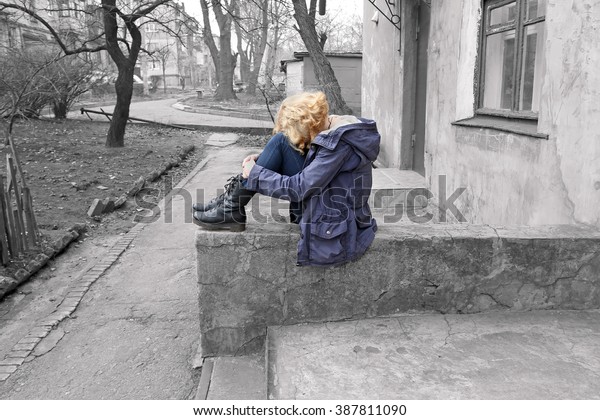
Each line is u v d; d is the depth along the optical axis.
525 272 3.24
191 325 4.20
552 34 4.10
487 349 2.88
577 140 3.76
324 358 2.83
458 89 6.18
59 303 4.62
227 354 3.29
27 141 12.30
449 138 6.53
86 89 17.92
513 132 4.71
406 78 8.81
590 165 3.60
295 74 24.16
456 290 3.25
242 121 21.22
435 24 7.03
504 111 5.24
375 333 3.08
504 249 3.20
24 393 3.31
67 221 6.72
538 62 4.63
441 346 2.92
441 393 2.49
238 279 3.17
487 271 3.23
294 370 2.72
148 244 6.21
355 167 2.83
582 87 3.70
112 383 3.40
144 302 4.65
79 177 9.05
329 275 3.17
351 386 2.57
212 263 3.15
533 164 4.43
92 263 5.64
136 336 4.04
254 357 3.26
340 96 10.84
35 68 14.32
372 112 11.67
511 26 5.09
